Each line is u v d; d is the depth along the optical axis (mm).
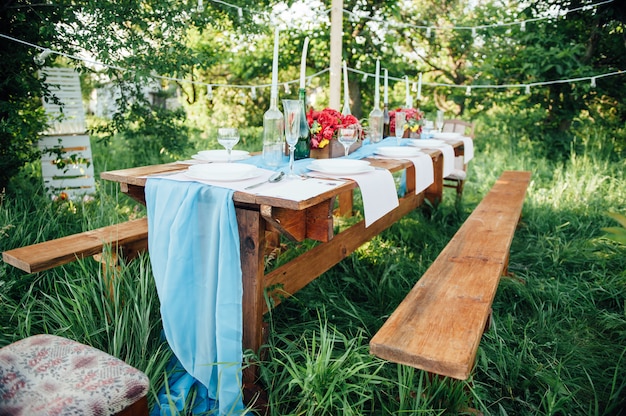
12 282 2318
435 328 1474
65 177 4465
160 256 1890
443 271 1970
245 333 1926
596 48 6914
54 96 3998
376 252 3367
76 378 1324
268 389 1890
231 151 2508
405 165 2559
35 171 4781
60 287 2457
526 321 2713
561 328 2637
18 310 2219
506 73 7633
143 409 1379
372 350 1382
